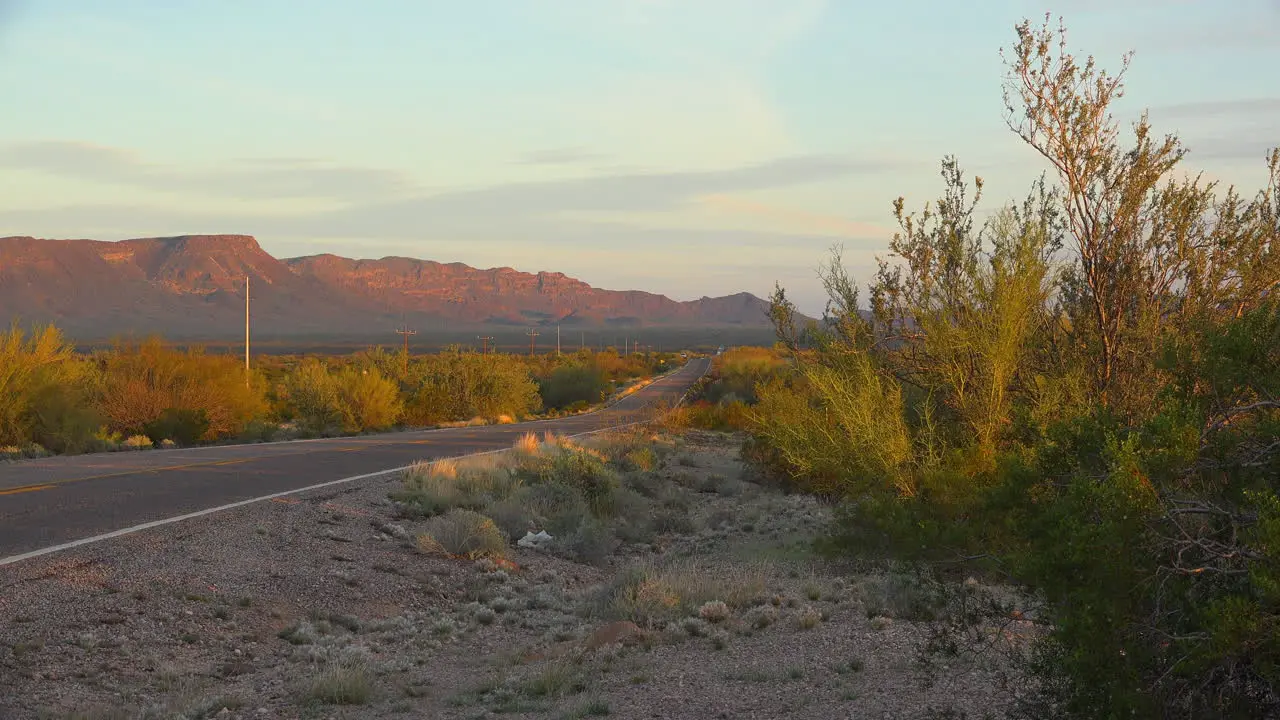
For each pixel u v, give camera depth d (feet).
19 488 53.83
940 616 30.17
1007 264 41.86
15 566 33.88
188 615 32.63
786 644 30.99
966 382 44.06
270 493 56.24
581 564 52.85
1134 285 36.55
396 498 58.85
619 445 95.76
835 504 67.10
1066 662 15.44
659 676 27.89
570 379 276.21
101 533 40.96
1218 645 13.24
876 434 44.50
